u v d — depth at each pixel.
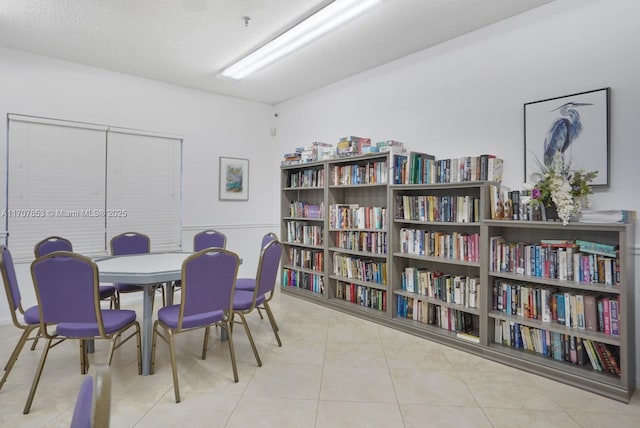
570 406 2.27
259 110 5.79
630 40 2.58
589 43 2.75
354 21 3.26
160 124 4.84
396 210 3.73
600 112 2.68
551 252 2.74
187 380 2.56
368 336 3.45
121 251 3.99
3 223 3.81
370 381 2.57
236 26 3.36
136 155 4.67
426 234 3.56
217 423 2.07
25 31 3.45
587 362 2.64
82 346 2.64
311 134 5.22
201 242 4.33
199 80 4.79
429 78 3.78
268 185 5.92
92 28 3.40
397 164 3.73
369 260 4.22
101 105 4.39
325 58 4.05
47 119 4.04
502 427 2.05
